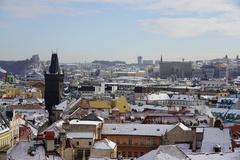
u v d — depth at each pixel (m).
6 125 189.62
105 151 171.38
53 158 141.12
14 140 194.75
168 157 133.12
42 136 156.50
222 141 183.12
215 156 141.50
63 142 162.75
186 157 134.62
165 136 199.62
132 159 153.50
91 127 194.12
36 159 138.88
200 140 188.00
